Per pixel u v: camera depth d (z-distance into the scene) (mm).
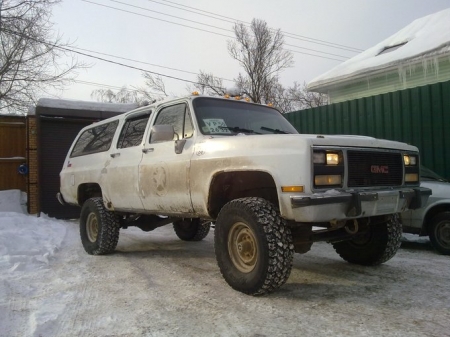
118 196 5801
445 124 8078
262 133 5043
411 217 6281
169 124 5145
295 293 4047
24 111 15805
